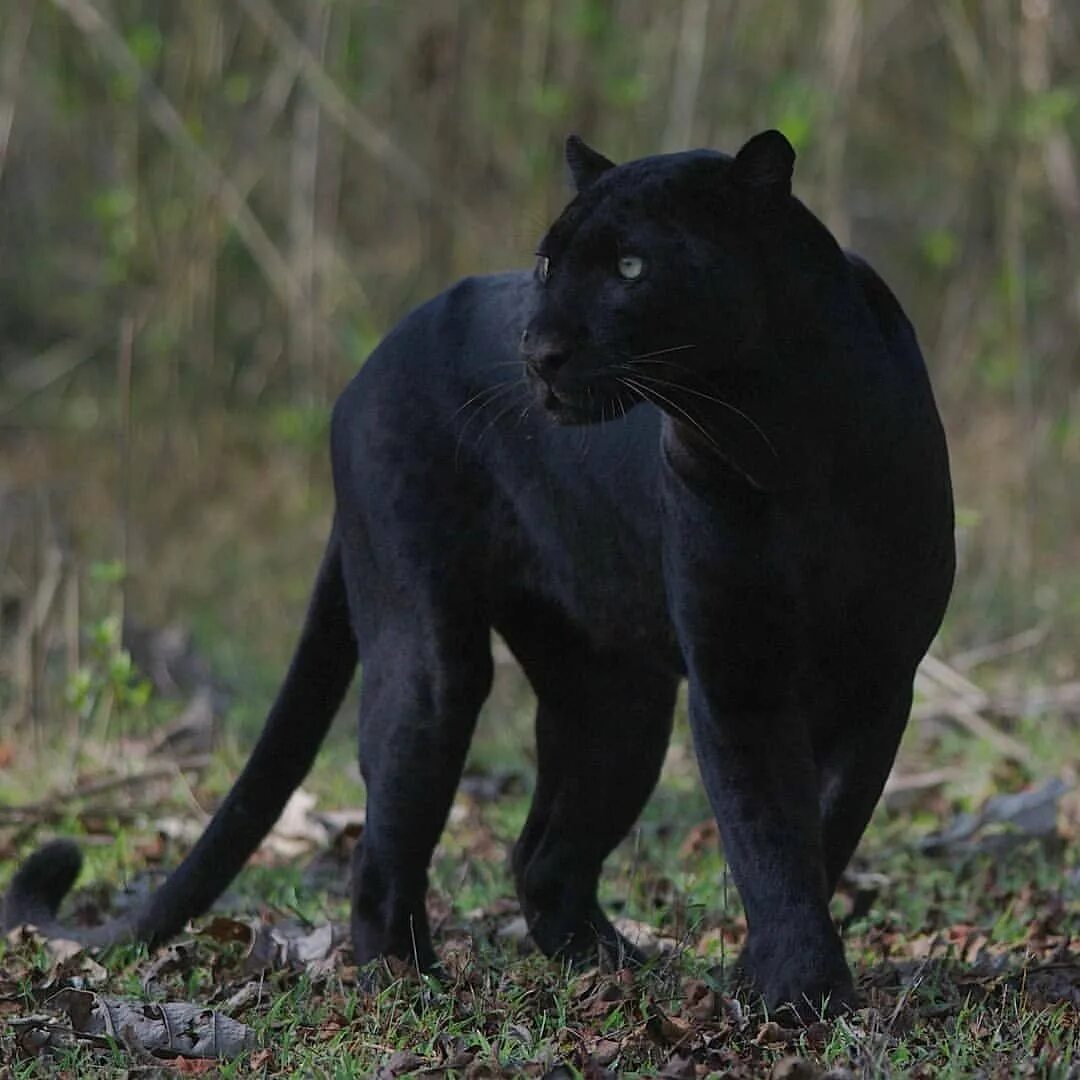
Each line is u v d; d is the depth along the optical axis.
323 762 12.56
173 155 20.17
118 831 11.03
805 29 19.41
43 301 23.12
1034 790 10.84
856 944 8.92
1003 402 19.66
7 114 19.67
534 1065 6.89
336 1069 6.99
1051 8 18.48
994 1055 6.86
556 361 6.94
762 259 6.99
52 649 14.44
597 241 6.95
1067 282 19.78
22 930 9.04
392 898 8.49
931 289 21.17
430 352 8.60
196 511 19.11
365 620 8.77
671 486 7.42
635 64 19.53
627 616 8.23
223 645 15.37
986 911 9.60
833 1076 6.56
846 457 7.15
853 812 7.68
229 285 21.03
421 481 8.52
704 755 7.54
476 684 8.59
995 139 18.75
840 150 18.20
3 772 12.41
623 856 10.56
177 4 20.12
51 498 15.30
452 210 19.62
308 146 19.45
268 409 20.70
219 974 8.55
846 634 7.39
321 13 18.94
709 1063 6.95
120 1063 7.25
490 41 20.05
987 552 16.19
